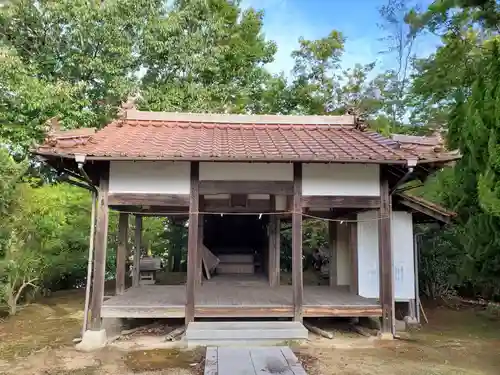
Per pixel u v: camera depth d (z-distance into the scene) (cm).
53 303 1126
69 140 726
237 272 1372
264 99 2248
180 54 1540
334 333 800
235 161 712
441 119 1638
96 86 1478
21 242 932
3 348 704
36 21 1362
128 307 747
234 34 2031
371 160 715
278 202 1037
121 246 1006
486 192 728
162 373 578
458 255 1096
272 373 545
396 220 914
